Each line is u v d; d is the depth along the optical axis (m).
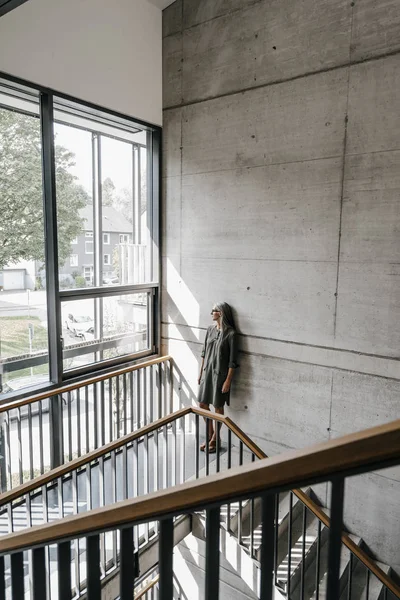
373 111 3.51
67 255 4.17
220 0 4.27
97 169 4.43
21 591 0.91
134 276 4.94
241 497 0.59
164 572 0.69
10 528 2.57
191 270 4.88
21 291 3.76
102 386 4.10
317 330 4.00
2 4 2.33
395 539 3.70
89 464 2.79
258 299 4.37
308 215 3.95
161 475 4.10
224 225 4.54
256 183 4.25
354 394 3.84
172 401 5.25
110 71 4.20
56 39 3.68
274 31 3.97
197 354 4.95
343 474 0.52
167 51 4.75
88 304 4.38
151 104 4.72
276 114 4.05
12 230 3.64
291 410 4.25
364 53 3.51
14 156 3.62
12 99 3.58
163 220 5.06
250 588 3.48
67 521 0.77
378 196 3.55
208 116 4.52
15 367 3.76
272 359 4.32
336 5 3.61
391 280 3.56
